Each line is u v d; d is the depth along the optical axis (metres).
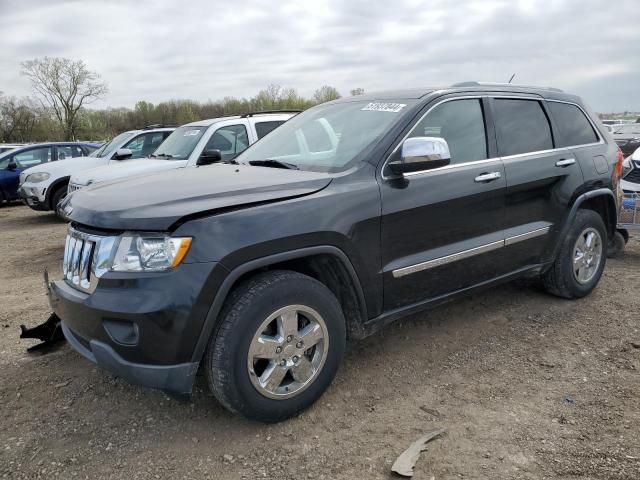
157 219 2.63
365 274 3.20
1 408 3.24
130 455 2.79
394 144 3.42
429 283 3.57
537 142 4.35
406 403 3.21
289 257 2.86
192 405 3.23
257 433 2.94
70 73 55.56
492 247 3.89
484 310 4.63
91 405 3.26
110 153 10.65
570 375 3.51
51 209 10.99
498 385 3.40
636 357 3.72
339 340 3.12
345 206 3.08
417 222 3.42
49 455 2.79
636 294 5.00
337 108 4.14
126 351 2.64
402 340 4.07
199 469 2.67
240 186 2.98
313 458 2.73
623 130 18.61
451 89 3.90
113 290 2.65
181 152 8.26
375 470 2.62
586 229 4.68
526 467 2.60
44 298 5.40
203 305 2.63
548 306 4.71
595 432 2.86
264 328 2.81
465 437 2.86
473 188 3.71
